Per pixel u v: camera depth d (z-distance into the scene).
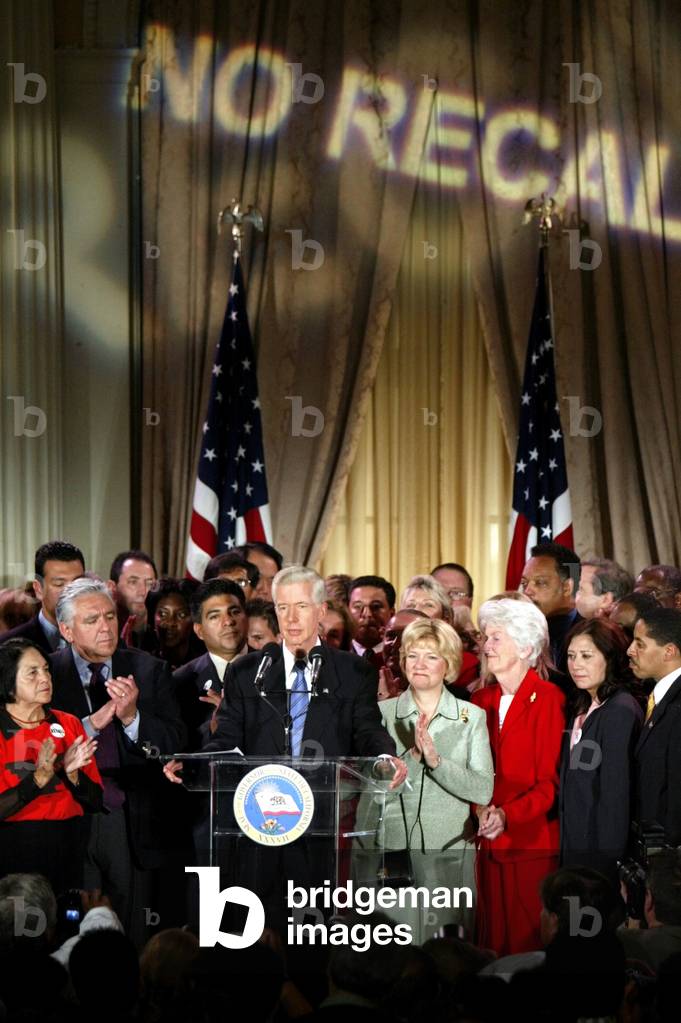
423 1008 7.95
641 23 24.06
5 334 22.16
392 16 24.34
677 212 23.95
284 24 24.30
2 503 21.89
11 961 8.05
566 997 7.95
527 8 24.11
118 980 7.90
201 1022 7.77
